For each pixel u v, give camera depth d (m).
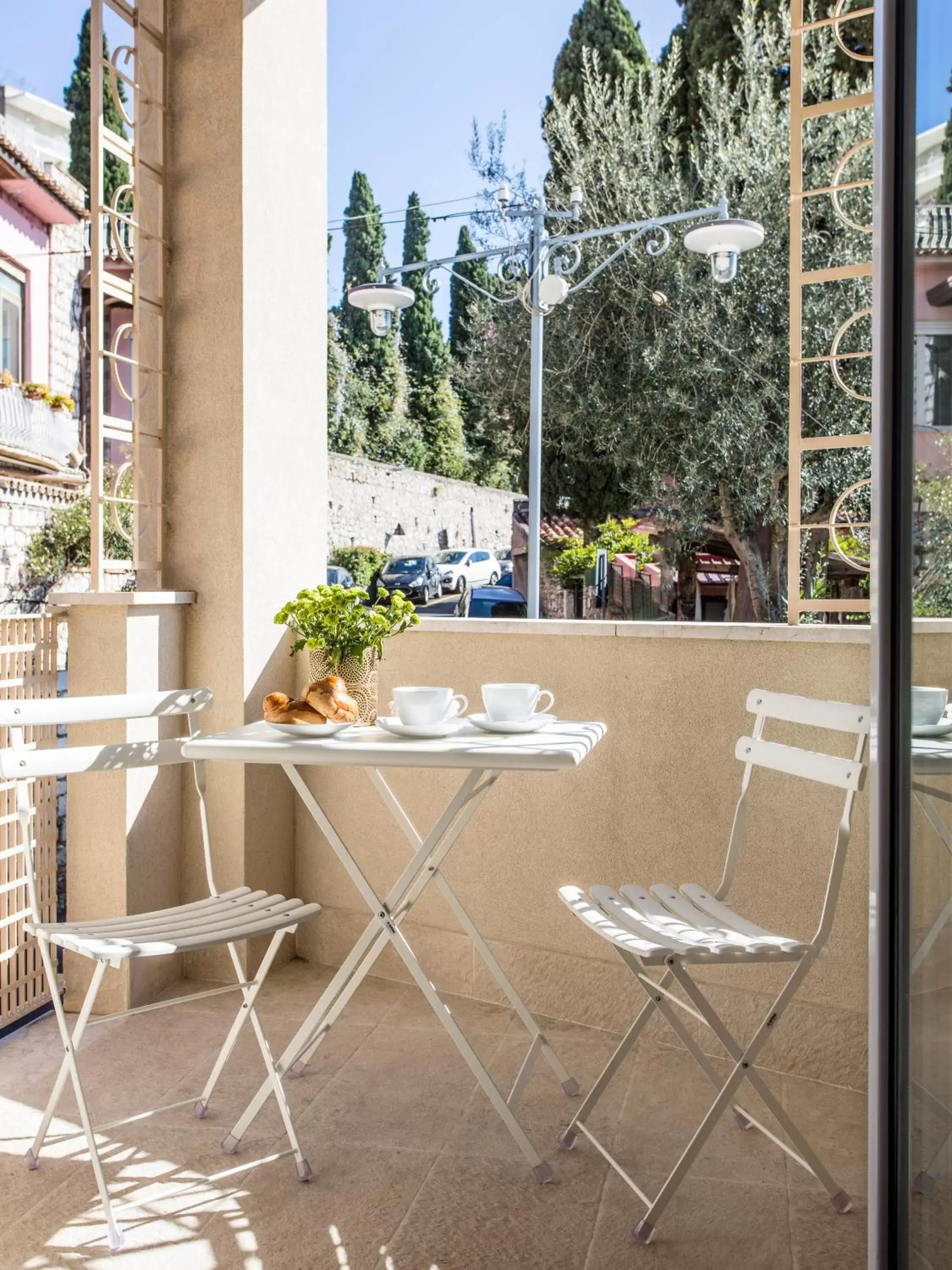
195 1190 1.85
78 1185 1.87
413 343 11.50
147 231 2.84
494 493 10.54
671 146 9.19
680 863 2.49
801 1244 1.69
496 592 10.30
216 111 2.84
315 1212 1.78
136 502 2.82
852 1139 2.04
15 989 2.58
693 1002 1.71
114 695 2.12
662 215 8.83
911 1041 1.35
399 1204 1.81
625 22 10.77
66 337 13.38
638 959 1.94
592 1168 1.93
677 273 8.70
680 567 9.38
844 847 1.73
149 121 2.86
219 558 2.87
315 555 3.22
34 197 12.71
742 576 9.07
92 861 2.67
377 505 11.31
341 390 11.56
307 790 2.02
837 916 2.29
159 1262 1.64
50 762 1.96
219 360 2.85
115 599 2.59
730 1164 1.95
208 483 2.88
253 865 2.90
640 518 9.47
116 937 1.81
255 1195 1.84
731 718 2.42
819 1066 2.32
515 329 9.63
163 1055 2.43
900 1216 1.38
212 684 2.88
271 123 2.95
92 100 2.68
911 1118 1.35
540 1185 1.87
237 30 2.81
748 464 8.65
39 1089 2.26
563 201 9.20
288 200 3.04
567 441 9.45
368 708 2.57
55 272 13.23
